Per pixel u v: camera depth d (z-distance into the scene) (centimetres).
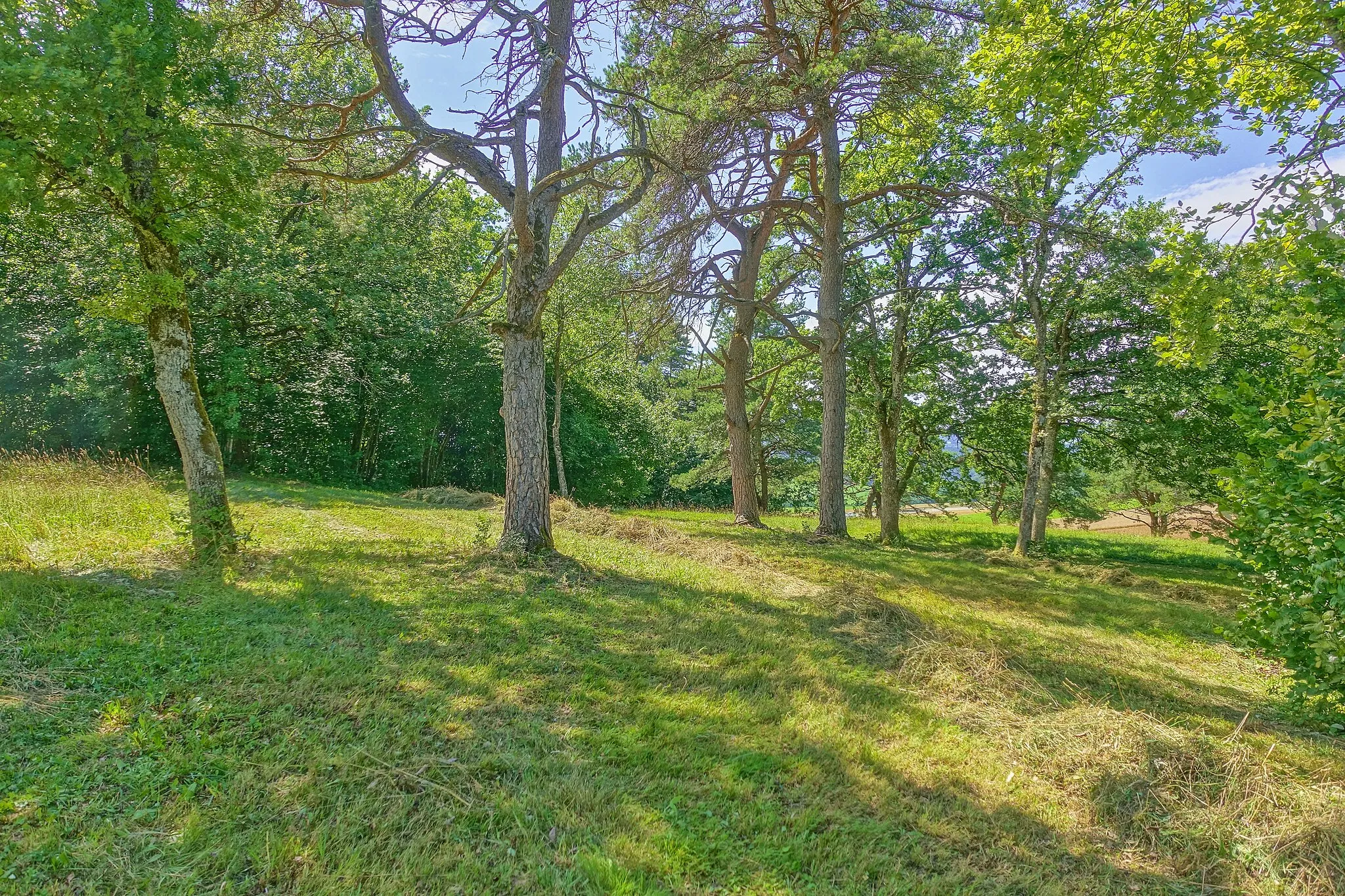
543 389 823
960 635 602
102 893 225
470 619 552
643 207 1187
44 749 303
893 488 1656
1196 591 956
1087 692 484
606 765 334
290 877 240
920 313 1605
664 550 1048
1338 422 358
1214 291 508
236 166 628
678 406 2888
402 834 268
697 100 998
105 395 1498
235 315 1728
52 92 505
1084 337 1434
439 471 2670
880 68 1116
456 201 2005
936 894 257
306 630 493
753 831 288
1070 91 617
